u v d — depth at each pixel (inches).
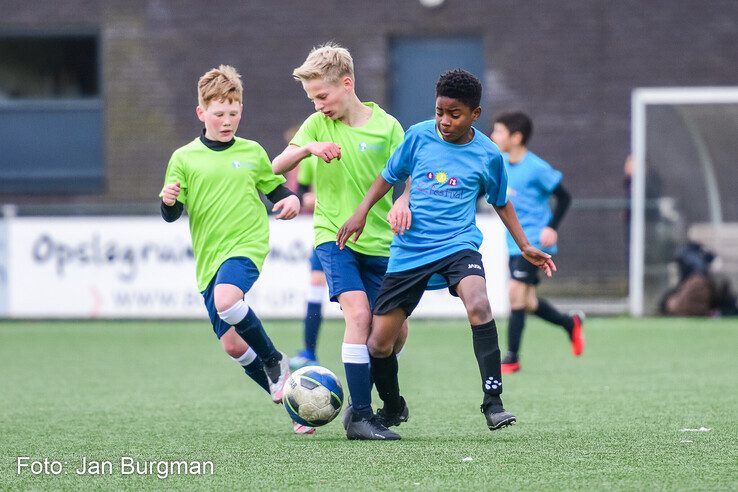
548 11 2368.4
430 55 2410.2
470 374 1289.4
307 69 844.6
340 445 803.4
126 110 2452.0
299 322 1968.5
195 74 2438.5
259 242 861.2
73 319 2005.4
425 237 797.2
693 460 731.4
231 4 2425.0
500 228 1884.8
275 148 2433.6
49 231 1952.5
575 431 861.8
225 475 697.0
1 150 2509.8
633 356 1460.4
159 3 2438.5
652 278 1978.3
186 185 861.2
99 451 796.0
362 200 848.9
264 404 1062.4
